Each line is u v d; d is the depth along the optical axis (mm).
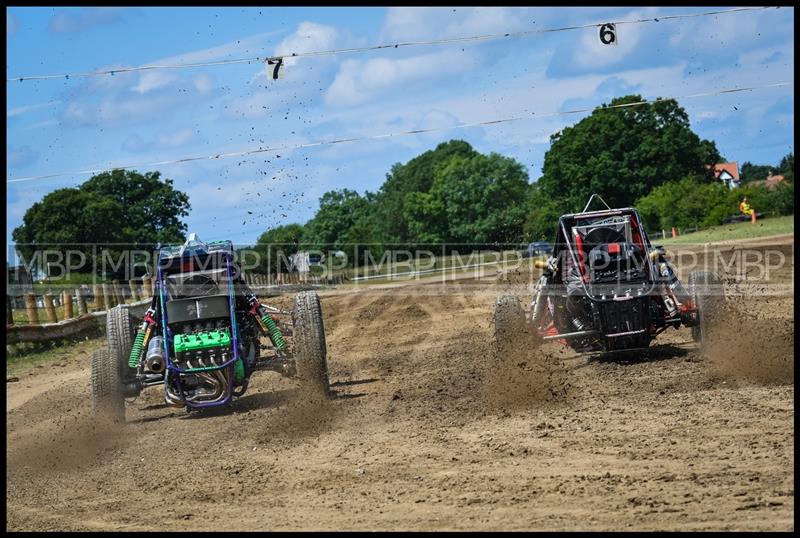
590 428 11906
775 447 10211
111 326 15914
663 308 16406
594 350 16969
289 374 15898
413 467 10852
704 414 12062
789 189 91625
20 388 22578
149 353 15195
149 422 15820
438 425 13047
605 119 124125
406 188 194000
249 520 9320
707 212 97625
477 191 143125
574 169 125062
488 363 18234
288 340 20375
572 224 17156
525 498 9242
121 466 12594
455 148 199000
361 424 13633
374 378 18219
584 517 8484
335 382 18094
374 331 28219
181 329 15609
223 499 10297
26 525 9852
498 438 11875
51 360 28016
